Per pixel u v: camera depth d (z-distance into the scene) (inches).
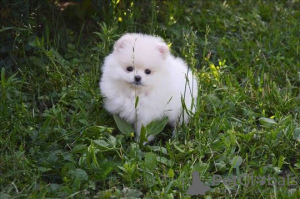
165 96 61.4
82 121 62.1
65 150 60.4
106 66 62.5
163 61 61.0
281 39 77.3
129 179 57.0
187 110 62.1
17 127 60.7
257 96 67.2
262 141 61.6
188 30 75.9
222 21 80.2
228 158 59.3
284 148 61.0
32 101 65.8
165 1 81.4
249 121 63.7
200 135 61.6
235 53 74.1
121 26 74.2
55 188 55.7
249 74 69.9
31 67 70.0
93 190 56.9
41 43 67.4
